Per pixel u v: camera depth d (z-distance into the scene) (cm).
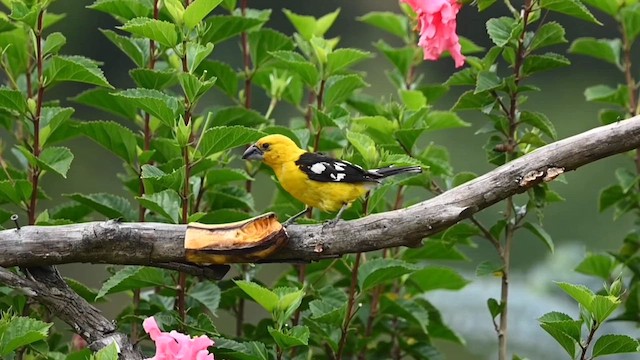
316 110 1012
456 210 799
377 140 1077
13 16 892
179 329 915
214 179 995
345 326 939
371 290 1121
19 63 1060
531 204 977
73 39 2320
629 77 1176
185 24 897
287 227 820
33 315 973
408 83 1266
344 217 1048
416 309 1059
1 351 764
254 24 1032
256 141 979
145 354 934
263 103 2155
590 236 1969
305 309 1025
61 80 922
